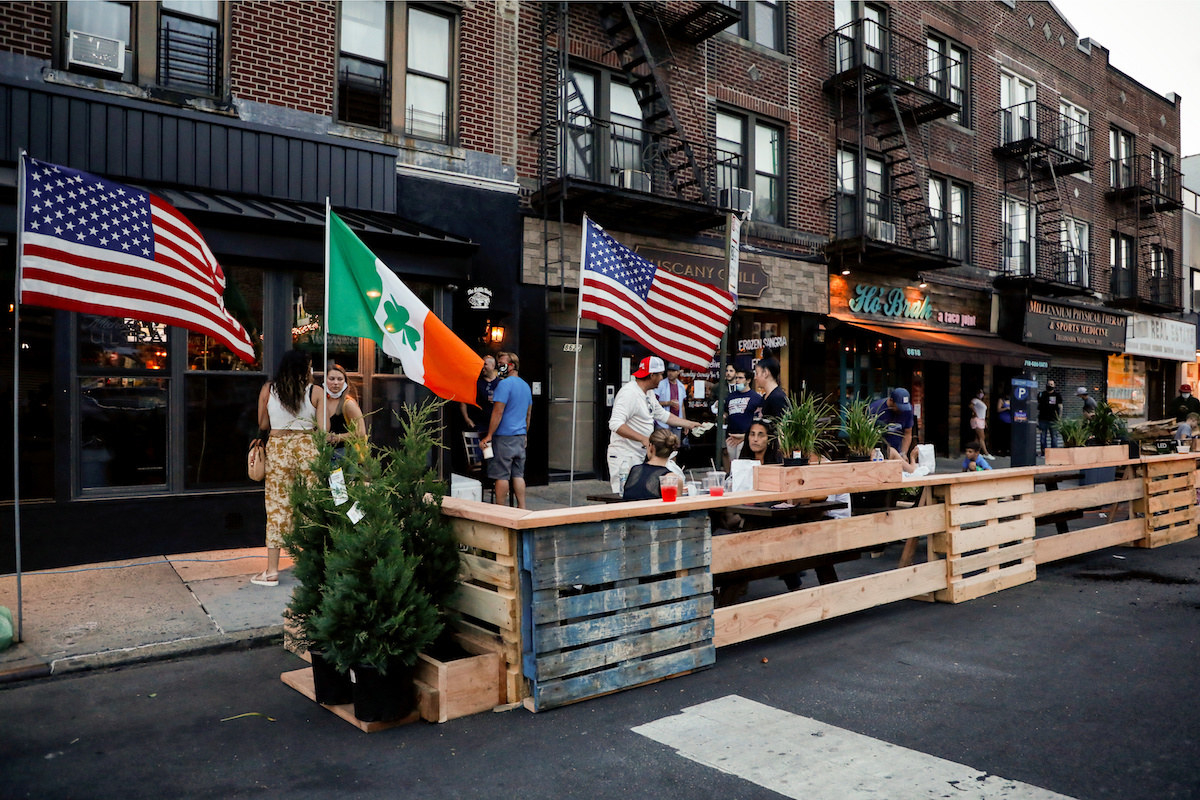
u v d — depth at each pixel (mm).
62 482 6496
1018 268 19047
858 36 14727
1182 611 5684
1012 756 3299
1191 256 26406
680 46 12695
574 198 10688
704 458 12820
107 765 3188
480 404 9117
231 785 3025
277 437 5789
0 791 2943
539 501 9500
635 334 6457
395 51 9570
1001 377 18734
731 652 4738
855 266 15195
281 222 7086
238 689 4074
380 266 4559
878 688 4117
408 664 3555
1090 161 19594
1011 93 19250
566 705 3850
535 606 3719
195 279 5172
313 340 7746
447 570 3936
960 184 17734
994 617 5527
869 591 5359
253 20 8461
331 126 8961
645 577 4375
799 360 14234
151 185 7367
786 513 5105
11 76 6883
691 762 3238
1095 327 20688
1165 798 2932
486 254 10195
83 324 6633
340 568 3566
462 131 10062
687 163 12250
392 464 3932
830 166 14883
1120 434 8086
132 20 7820
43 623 4859
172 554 6930
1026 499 6637
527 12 10914
